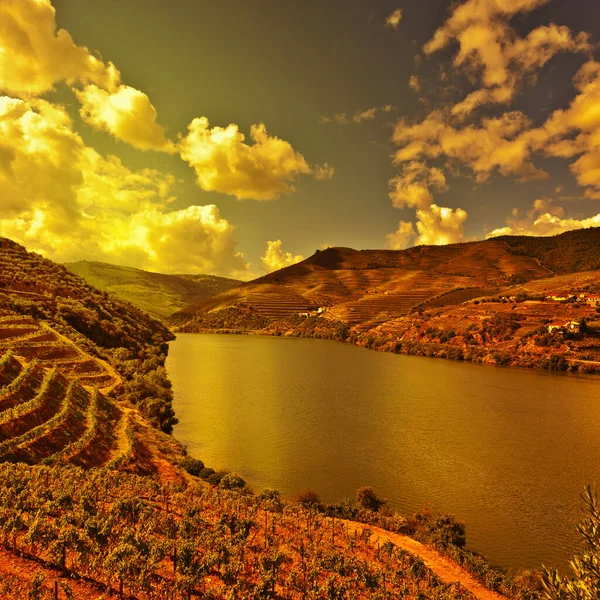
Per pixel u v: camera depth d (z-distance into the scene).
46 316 115.56
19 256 173.50
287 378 134.38
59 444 50.72
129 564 25.23
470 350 188.00
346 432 80.44
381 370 153.88
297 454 68.69
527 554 43.53
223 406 96.44
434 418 91.19
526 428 85.06
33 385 60.38
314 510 46.66
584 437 79.88
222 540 33.09
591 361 157.75
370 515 48.41
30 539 26.20
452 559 40.72
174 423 81.25
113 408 71.38
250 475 60.44
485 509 52.62
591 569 15.25
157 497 42.34
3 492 33.62
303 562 34.16
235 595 26.67
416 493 56.62
